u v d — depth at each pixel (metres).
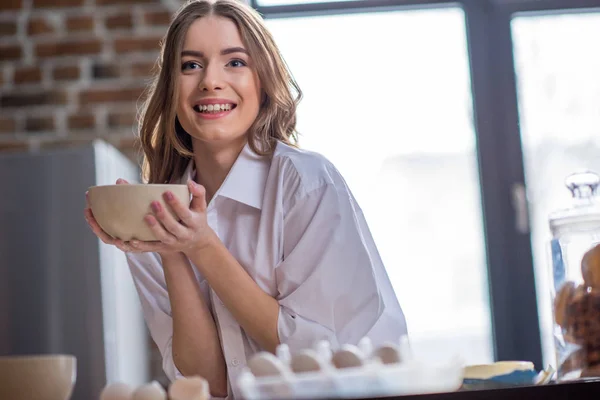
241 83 1.68
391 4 4.02
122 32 3.75
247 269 1.67
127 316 3.34
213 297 1.60
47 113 3.71
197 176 1.83
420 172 4.00
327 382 1.02
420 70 4.03
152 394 1.09
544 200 4.06
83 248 3.14
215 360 1.60
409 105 4.00
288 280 1.60
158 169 1.84
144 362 3.59
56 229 3.15
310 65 3.99
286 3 4.01
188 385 1.07
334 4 4.00
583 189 1.39
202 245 1.43
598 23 4.13
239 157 1.73
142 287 1.75
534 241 4.04
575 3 4.10
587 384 1.12
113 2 3.76
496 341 3.98
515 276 4.01
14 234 3.15
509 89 4.09
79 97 3.72
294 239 1.64
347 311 1.58
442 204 3.99
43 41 3.75
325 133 3.96
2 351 3.10
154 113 1.79
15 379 1.29
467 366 1.24
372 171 3.98
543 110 4.10
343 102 3.98
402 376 1.04
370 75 4.00
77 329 3.12
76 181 3.17
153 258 1.73
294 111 1.84
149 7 3.76
